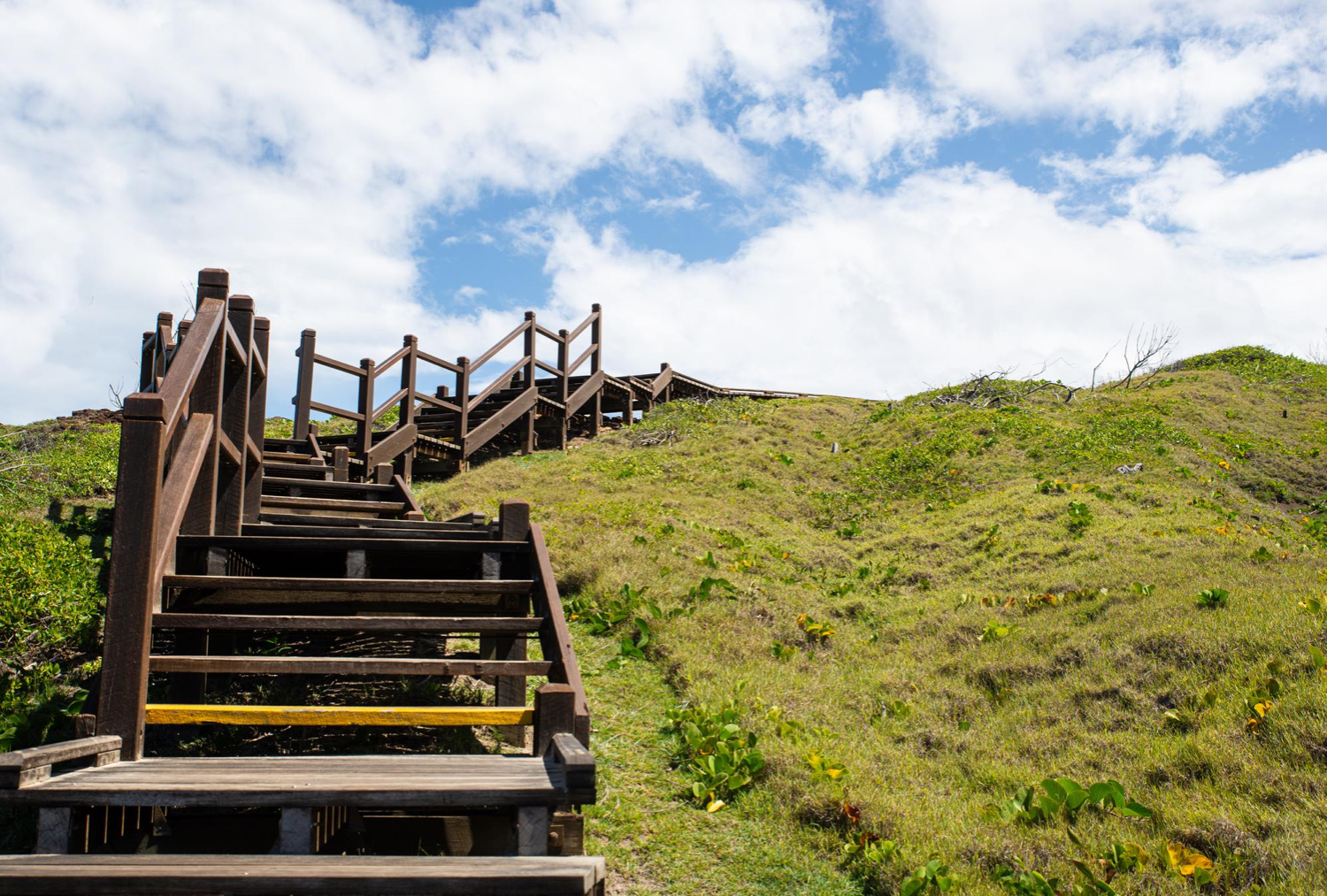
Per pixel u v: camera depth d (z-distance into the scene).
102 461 10.84
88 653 5.69
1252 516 11.91
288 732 4.72
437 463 13.27
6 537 6.95
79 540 7.81
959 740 5.69
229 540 4.36
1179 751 5.09
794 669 6.76
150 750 4.36
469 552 5.03
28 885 2.38
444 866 2.58
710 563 8.90
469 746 4.70
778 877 3.95
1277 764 4.79
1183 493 12.02
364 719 3.40
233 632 5.07
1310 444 16.05
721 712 5.44
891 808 4.48
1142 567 8.45
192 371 3.77
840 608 8.60
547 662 3.82
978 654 7.09
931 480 14.09
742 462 14.82
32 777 2.71
